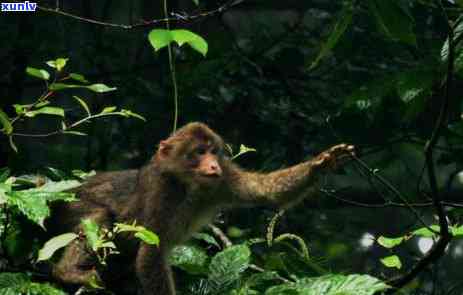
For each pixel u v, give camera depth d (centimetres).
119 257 1024
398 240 941
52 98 1878
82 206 1055
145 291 984
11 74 1603
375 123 1280
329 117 1302
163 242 1034
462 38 889
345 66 1534
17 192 777
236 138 1509
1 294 745
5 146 1380
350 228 1811
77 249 960
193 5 1723
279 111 1509
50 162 1532
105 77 1612
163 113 1555
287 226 1489
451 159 1286
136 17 2048
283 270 941
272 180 1040
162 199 1048
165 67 1593
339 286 780
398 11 891
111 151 1587
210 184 1047
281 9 1717
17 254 930
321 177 1012
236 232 1337
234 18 2002
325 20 1628
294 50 1566
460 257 2005
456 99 1190
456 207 1045
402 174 1825
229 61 1554
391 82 1092
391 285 902
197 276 948
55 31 1681
